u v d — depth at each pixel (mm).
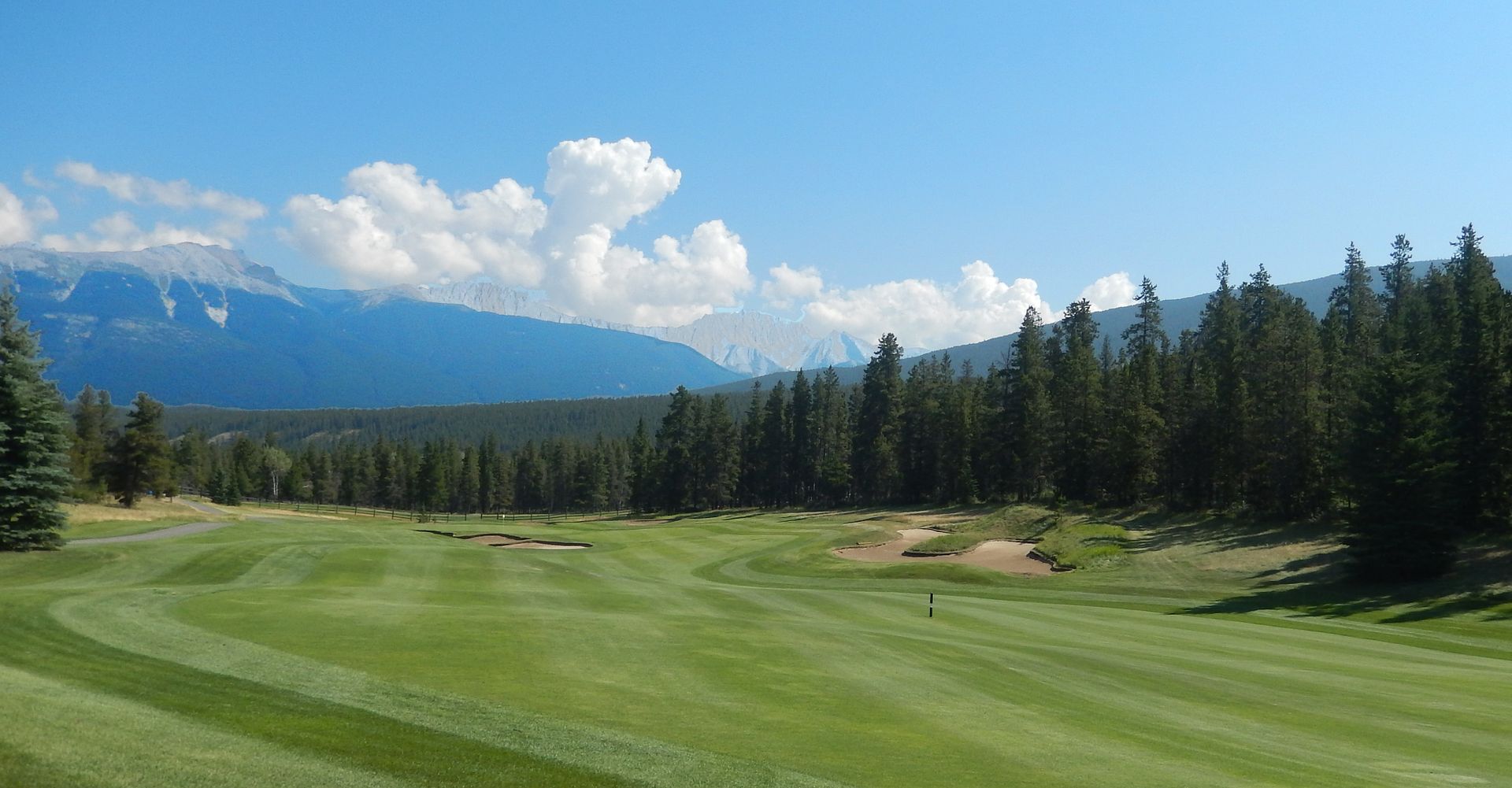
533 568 44406
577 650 20781
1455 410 53469
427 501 144375
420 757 10969
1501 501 53125
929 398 109500
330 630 22125
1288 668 24484
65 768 9125
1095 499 84938
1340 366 65750
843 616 31969
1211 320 91750
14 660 16047
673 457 128375
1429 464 44406
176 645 18641
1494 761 15227
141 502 94562
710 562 57438
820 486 127438
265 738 11266
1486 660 27984
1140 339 93750
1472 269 65938
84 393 108812
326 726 12219
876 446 111500
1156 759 13914
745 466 133750
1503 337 54594
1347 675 23719
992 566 56344
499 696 15852
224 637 20219
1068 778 12484
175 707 12781
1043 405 89812
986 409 100750
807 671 19844
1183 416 78000
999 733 15133
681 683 17859
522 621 24578
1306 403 63344
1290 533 57812
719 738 13766
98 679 14695
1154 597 45344
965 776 12305
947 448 103438
